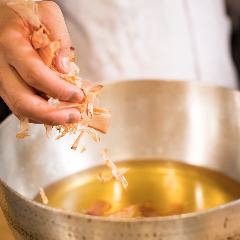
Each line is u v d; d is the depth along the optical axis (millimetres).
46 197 766
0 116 979
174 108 841
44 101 596
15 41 602
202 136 840
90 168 831
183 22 1147
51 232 554
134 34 1112
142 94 836
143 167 840
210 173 827
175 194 780
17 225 592
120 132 847
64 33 654
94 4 1088
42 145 783
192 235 534
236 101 798
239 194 784
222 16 1233
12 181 736
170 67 1147
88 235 534
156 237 527
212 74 1201
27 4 636
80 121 635
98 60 1115
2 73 607
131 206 742
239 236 562
